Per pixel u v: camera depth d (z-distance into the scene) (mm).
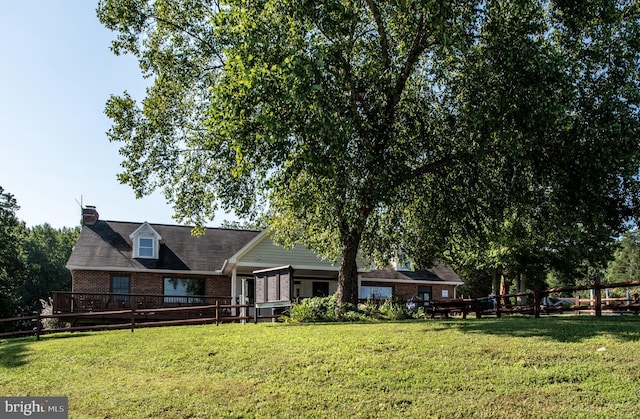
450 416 8336
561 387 9008
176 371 11633
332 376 10312
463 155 17812
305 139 14539
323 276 32438
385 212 20922
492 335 12500
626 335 11539
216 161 19672
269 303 20812
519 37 15438
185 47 19906
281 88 14047
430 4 14547
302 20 15375
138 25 19344
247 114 14547
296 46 14430
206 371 11438
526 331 12805
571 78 15266
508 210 19875
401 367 10500
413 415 8430
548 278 63750
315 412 8727
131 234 30484
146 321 27891
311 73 13703
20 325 37188
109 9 19156
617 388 8758
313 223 20203
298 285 32594
